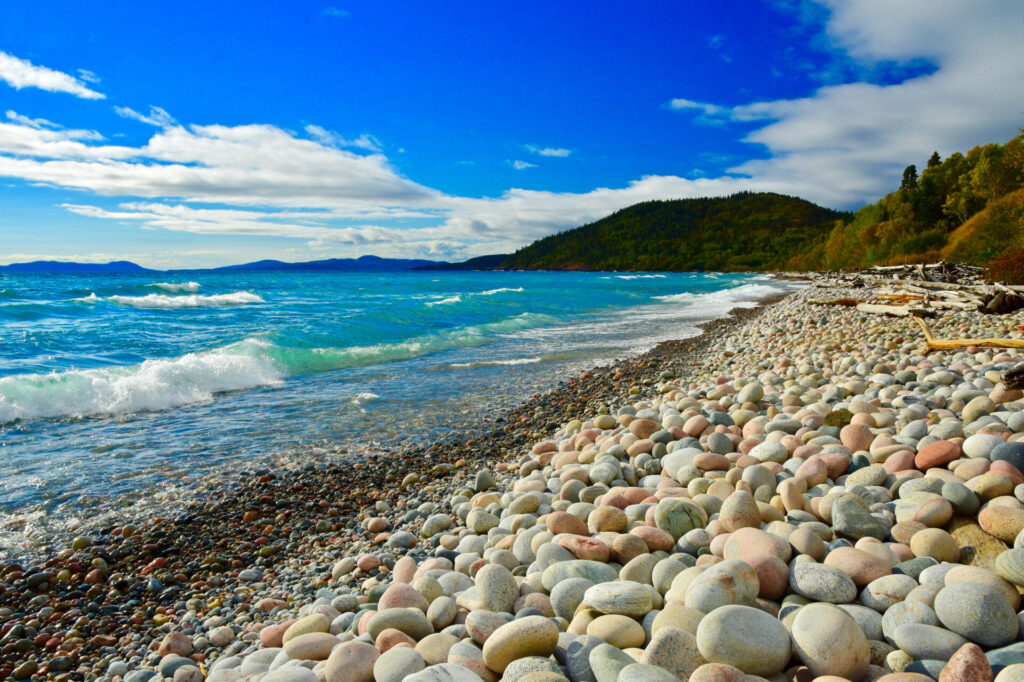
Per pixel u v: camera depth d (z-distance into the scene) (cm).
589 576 279
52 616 369
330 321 1833
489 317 2331
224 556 438
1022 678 166
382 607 294
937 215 6812
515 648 222
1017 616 203
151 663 316
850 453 406
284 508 524
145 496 550
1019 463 312
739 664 196
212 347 1359
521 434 729
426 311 2283
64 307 2156
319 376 1120
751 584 237
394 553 412
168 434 743
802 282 6025
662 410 658
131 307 2419
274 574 410
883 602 229
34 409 814
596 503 390
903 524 281
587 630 237
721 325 1962
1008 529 255
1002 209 3819
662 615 227
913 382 575
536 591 290
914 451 384
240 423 795
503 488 527
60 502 536
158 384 912
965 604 201
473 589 301
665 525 322
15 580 405
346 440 720
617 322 2170
